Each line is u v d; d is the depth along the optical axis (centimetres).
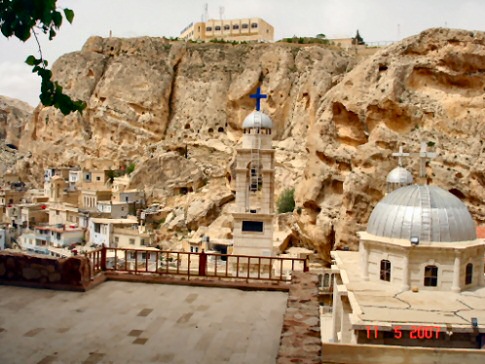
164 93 10331
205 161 9106
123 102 10325
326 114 6256
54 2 791
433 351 1464
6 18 796
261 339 1321
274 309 1577
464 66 5550
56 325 1378
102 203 8119
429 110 5469
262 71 9681
